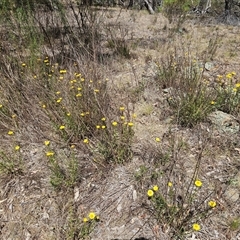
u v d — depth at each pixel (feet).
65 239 6.24
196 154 8.00
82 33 14.48
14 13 12.66
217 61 15.19
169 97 10.64
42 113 9.45
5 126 9.28
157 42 18.37
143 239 6.07
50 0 14.30
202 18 29.86
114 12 31.94
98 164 7.73
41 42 13.00
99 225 6.48
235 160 7.74
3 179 7.69
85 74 10.15
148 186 7.04
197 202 6.51
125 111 9.90
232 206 6.49
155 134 9.00
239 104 9.70
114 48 16.10
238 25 26.78
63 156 8.00
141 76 13.17
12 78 10.11
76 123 8.52
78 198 7.09
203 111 9.01
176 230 5.99
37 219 6.82
